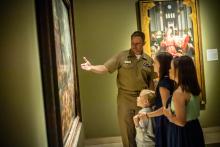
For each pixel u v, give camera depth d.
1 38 1.44
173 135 2.31
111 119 4.34
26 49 1.47
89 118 4.31
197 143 2.27
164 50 4.31
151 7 4.27
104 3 4.24
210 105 4.50
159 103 2.72
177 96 2.14
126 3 4.27
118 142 4.35
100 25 4.24
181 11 4.32
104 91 4.32
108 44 4.26
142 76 3.54
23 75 1.46
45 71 1.63
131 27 4.29
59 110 1.74
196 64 4.37
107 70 3.56
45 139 1.64
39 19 1.62
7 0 1.45
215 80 4.48
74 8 4.20
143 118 2.69
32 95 1.49
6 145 1.43
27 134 1.46
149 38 4.28
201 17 4.41
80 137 3.36
